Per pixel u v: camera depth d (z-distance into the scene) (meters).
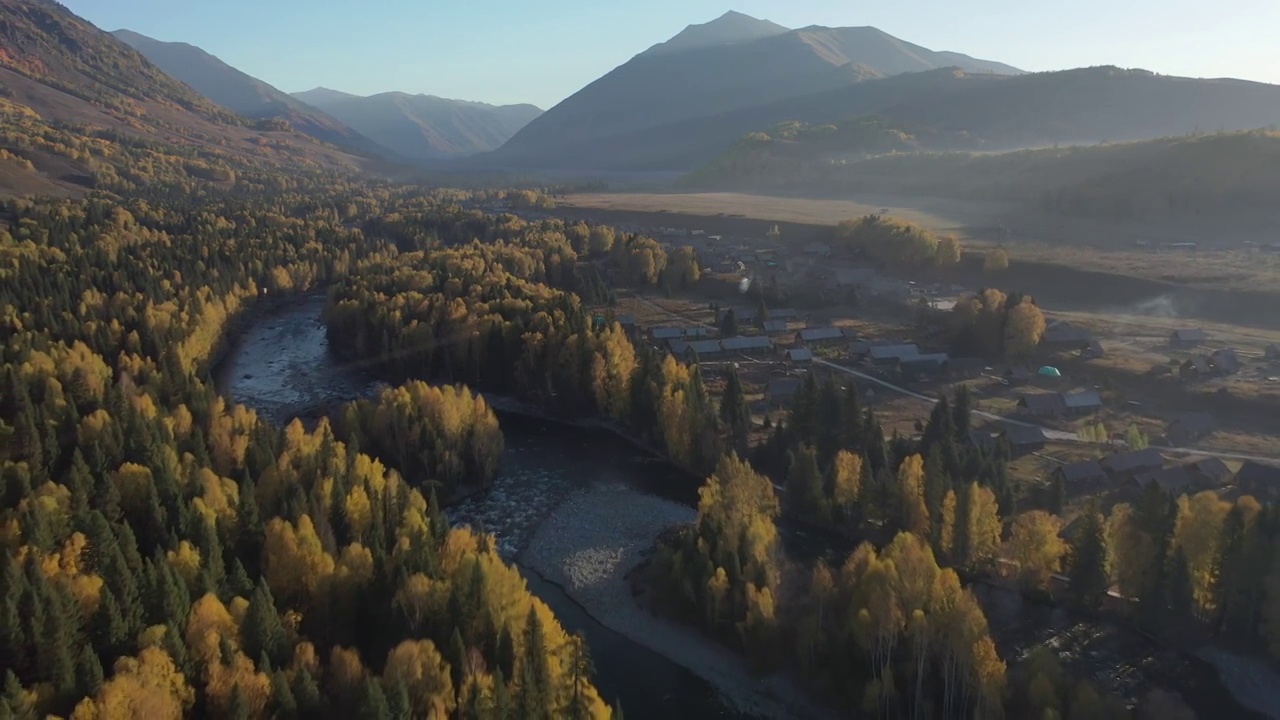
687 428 136.62
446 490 128.75
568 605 102.31
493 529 120.88
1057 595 95.75
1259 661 84.38
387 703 64.00
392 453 132.25
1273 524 85.75
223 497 93.31
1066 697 72.31
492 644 77.12
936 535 102.50
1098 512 94.88
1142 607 89.94
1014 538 97.25
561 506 127.31
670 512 124.06
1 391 120.44
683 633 94.38
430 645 70.31
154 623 72.06
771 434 142.38
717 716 82.69
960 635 75.19
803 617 87.81
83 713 58.28
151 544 85.12
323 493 97.38
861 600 82.44
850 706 80.06
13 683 58.28
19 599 67.62
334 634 80.06
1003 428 142.00
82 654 63.59
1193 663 85.38
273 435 119.12
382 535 93.25
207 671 66.31
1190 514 89.50
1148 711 75.00
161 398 137.38
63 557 76.94
